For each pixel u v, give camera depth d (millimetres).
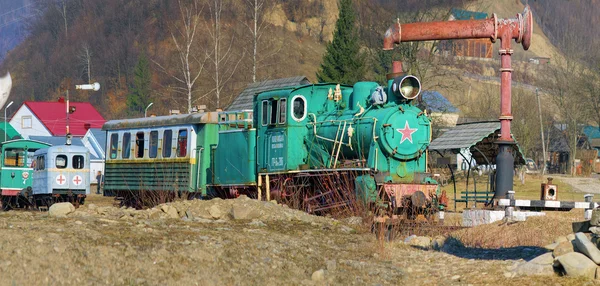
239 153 30188
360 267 15688
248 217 22719
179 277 13203
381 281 14609
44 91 139375
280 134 28344
